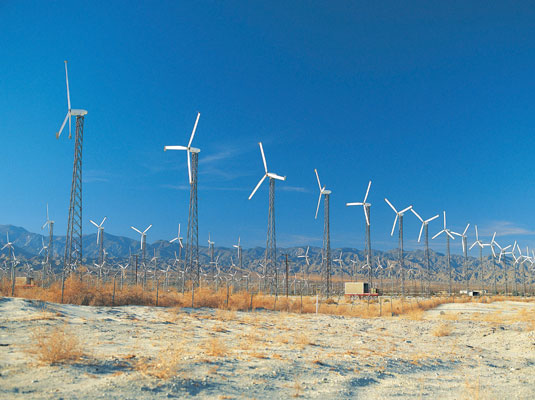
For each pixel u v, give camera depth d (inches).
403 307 3016.7
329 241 4315.9
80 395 487.2
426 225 5275.6
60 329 959.6
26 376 550.3
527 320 2091.5
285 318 2039.9
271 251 3727.9
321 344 1181.7
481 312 2861.7
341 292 6215.6
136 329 1218.6
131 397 502.0
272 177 3673.7
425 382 758.5
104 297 1957.4
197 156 3289.9
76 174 2508.6
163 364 659.4
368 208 4896.7
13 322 1090.1
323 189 4323.3
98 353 762.2
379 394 641.6
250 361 810.8
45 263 4886.8
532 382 794.2
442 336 1569.9
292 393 605.6
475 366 969.5
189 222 3166.8
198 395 547.5
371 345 1240.8
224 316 1840.6
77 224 2476.6
